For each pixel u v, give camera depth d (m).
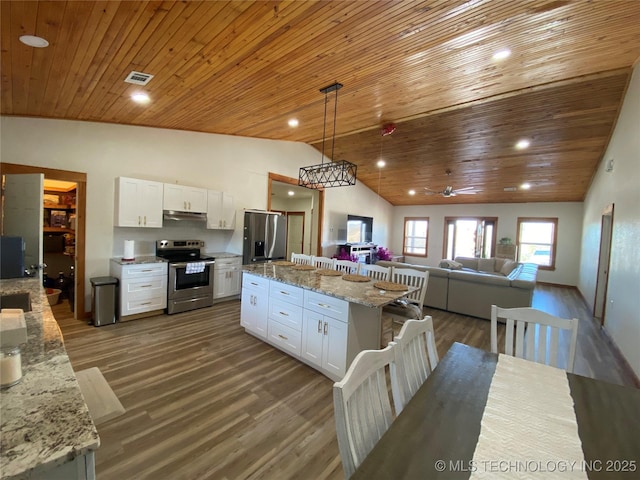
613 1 2.03
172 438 1.95
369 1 1.86
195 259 4.73
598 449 0.97
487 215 9.43
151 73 2.57
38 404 0.89
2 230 3.39
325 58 2.58
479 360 1.62
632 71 3.34
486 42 2.50
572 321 1.70
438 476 0.85
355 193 8.91
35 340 1.37
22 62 2.25
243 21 1.95
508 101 4.14
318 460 1.82
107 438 1.93
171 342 3.46
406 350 1.44
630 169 3.46
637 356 2.88
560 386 1.37
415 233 10.86
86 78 2.59
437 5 1.94
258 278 3.58
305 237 9.65
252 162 5.85
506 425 1.08
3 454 0.69
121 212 4.09
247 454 1.84
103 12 1.72
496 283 4.66
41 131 3.66
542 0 1.96
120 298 3.98
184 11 1.79
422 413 1.14
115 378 2.66
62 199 5.57
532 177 6.81
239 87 3.06
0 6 1.60
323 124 4.96
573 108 4.18
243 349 3.34
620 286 3.63
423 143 5.95
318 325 2.85
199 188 4.88
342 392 0.94
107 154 4.17
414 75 3.10
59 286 5.33
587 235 6.84
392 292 2.77
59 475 0.73
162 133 4.67
